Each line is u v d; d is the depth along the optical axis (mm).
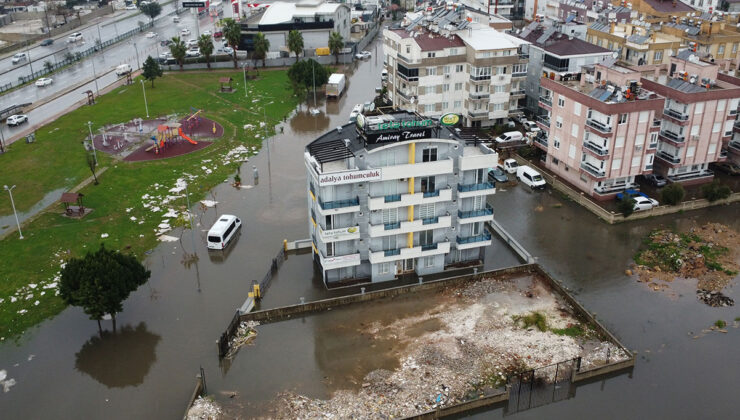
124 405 49250
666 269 67062
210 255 70750
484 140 101250
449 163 59531
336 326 58188
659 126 78812
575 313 59469
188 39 188250
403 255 63031
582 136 80938
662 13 130000
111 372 52875
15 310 60625
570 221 77812
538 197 84750
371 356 53938
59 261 68562
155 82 141625
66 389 50969
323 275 64750
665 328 57438
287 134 110562
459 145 60719
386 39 115000
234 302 62188
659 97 78000
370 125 57719
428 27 109312
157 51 174125
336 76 135875
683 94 80188
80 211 78625
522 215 79500
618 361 52062
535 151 97688
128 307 61500
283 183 89438
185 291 64062
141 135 107438
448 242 64250
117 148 101000
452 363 52656
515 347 54656
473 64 102125
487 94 105062
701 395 49625
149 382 51719
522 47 110250
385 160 59188
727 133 84750
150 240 73688
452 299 61969
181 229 76312
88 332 57844
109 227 76125
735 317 58906
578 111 80875
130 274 57781
